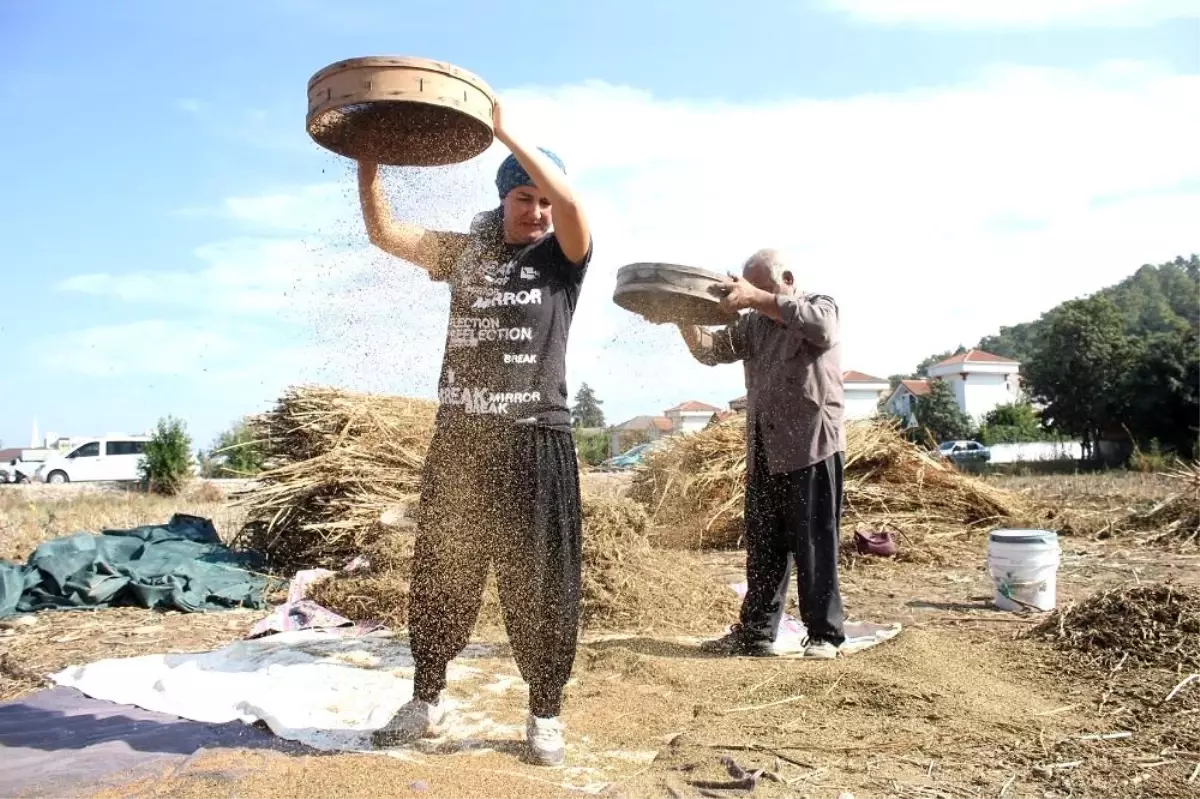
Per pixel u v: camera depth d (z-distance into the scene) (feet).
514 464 9.86
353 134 9.90
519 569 9.91
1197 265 575.79
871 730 10.91
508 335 9.93
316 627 18.01
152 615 20.02
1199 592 14.78
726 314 14.62
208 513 47.65
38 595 20.77
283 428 28.55
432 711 10.47
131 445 118.21
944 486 35.65
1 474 115.65
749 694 12.37
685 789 9.00
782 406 15.11
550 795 8.49
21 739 10.84
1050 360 131.34
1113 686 12.63
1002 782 9.38
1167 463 94.99
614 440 41.24
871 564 27.94
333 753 9.86
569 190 9.72
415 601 10.35
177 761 9.50
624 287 13.99
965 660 13.91
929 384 194.70
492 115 9.45
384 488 26.00
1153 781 9.40
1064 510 36.35
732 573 26.71
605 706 11.94
